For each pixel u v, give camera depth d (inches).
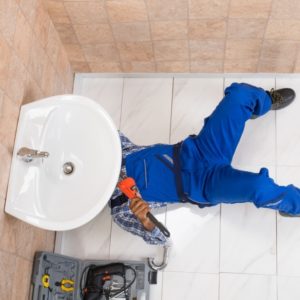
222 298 86.1
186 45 90.7
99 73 101.9
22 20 72.6
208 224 90.3
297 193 75.3
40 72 81.8
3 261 66.7
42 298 76.3
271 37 86.5
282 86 97.8
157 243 81.7
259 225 89.1
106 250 91.7
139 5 81.4
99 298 84.3
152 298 87.3
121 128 99.3
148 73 100.7
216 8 80.7
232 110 79.1
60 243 92.0
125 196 77.7
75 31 89.0
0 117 64.6
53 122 68.5
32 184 66.6
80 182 65.1
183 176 78.0
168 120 98.7
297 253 87.0
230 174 75.4
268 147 93.6
